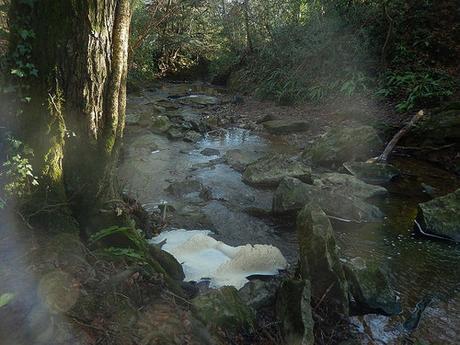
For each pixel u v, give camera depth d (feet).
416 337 9.80
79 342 6.77
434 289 11.68
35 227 9.63
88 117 10.43
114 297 7.95
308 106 33.96
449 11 33.24
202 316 8.62
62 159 10.35
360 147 22.29
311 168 21.67
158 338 7.43
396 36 33.53
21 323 6.81
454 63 31.07
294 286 9.64
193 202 16.92
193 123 28.96
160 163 21.71
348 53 34.78
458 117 22.43
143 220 13.35
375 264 11.85
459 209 14.85
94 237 9.80
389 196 18.17
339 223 15.51
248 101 39.01
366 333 9.84
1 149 9.86
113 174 11.12
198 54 60.70
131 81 44.14
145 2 47.85
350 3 36.32
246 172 19.62
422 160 22.59
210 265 11.74
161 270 10.00
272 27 41.98
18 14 9.80
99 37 10.14
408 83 29.66
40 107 9.96
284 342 8.76
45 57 9.87
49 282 7.51
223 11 49.52
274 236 14.43
